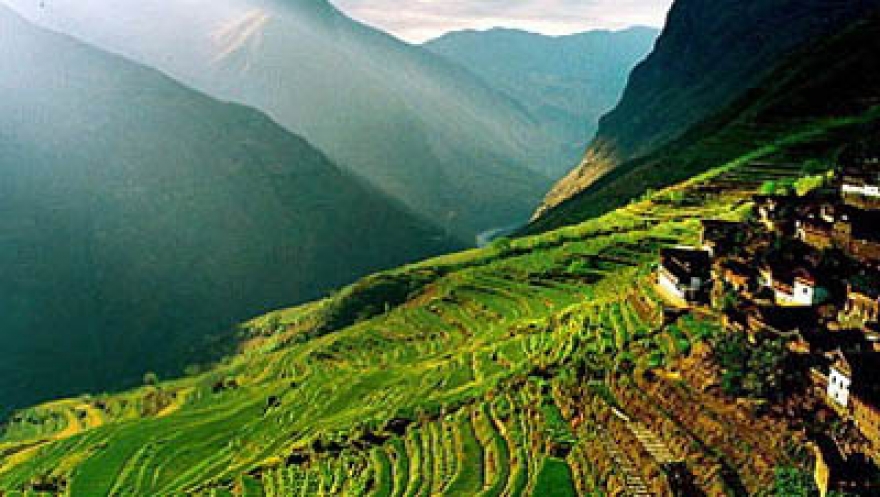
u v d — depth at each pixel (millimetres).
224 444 187625
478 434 118750
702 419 87625
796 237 131625
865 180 132250
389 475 119250
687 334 109438
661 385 98688
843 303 100812
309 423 171875
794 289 106188
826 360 85000
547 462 97688
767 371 86938
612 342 120625
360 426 144875
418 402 142750
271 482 141875
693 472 80312
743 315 104500
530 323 171500
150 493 169000
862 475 67125
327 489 127312
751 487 75000
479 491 102438
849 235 115250
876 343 85062
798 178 191875
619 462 88688
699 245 153750
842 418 77688
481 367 153875
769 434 80312
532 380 124312
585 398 107500
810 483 71250
